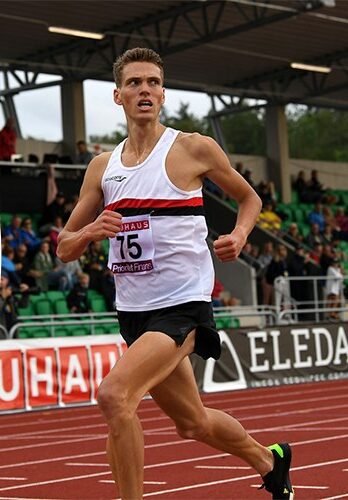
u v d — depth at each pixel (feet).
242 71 208.54
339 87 209.56
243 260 173.99
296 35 180.86
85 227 37.86
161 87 38.63
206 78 213.25
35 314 136.56
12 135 171.42
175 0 156.46
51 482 59.62
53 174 164.76
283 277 160.25
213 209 190.80
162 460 67.36
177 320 37.40
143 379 36.14
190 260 38.04
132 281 38.29
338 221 209.77
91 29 167.73
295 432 83.10
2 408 108.47
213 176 38.75
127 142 39.29
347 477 57.82
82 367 116.98
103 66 192.13
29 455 73.77
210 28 172.35
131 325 38.68
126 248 38.11
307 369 140.56
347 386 134.31
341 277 162.91
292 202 223.10
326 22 173.37
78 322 122.62
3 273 131.23
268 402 114.42
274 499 42.24
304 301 163.84
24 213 171.01
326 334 144.25
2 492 56.24
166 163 38.06
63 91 193.57
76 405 115.55
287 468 42.06
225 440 40.16
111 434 36.04
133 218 37.96
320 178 239.91
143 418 99.55
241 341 132.87
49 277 143.23
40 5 153.89
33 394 111.65
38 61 185.98
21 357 111.14
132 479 36.27
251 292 171.01
